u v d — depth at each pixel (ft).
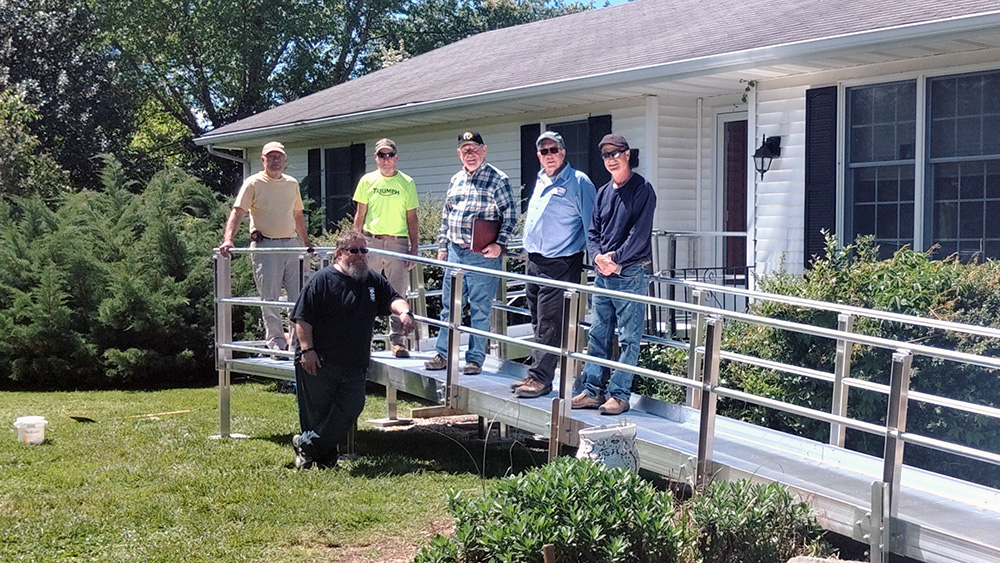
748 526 15.33
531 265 23.44
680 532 14.94
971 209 30.01
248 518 20.29
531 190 45.68
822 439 24.52
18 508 20.93
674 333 33.42
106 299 39.58
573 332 20.86
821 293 25.18
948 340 23.27
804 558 14.80
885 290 24.66
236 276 41.27
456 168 50.55
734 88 38.11
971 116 29.84
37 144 69.56
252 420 31.14
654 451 19.44
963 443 23.22
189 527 19.69
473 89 44.29
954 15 27.14
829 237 30.45
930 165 30.83
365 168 57.36
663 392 28.68
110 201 46.65
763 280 30.58
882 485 15.46
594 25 52.90
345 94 61.62
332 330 23.94
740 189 40.32
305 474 23.82
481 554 15.02
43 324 39.34
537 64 45.60
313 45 119.85
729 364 26.53
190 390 38.11
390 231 28.89
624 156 21.26
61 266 41.14
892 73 31.53
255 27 110.52
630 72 35.88
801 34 31.73
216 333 28.96
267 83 113.80
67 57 95.55
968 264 27.68
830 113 33.19
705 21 41.98
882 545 15.49
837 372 20.26
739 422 21.85
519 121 46.42
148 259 41.34
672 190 40.81
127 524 19.95
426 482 23.43
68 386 40.14
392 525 19.93
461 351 31.89
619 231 21.49
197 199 48.49
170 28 108.58
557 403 20.67
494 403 23.26
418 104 46.01
